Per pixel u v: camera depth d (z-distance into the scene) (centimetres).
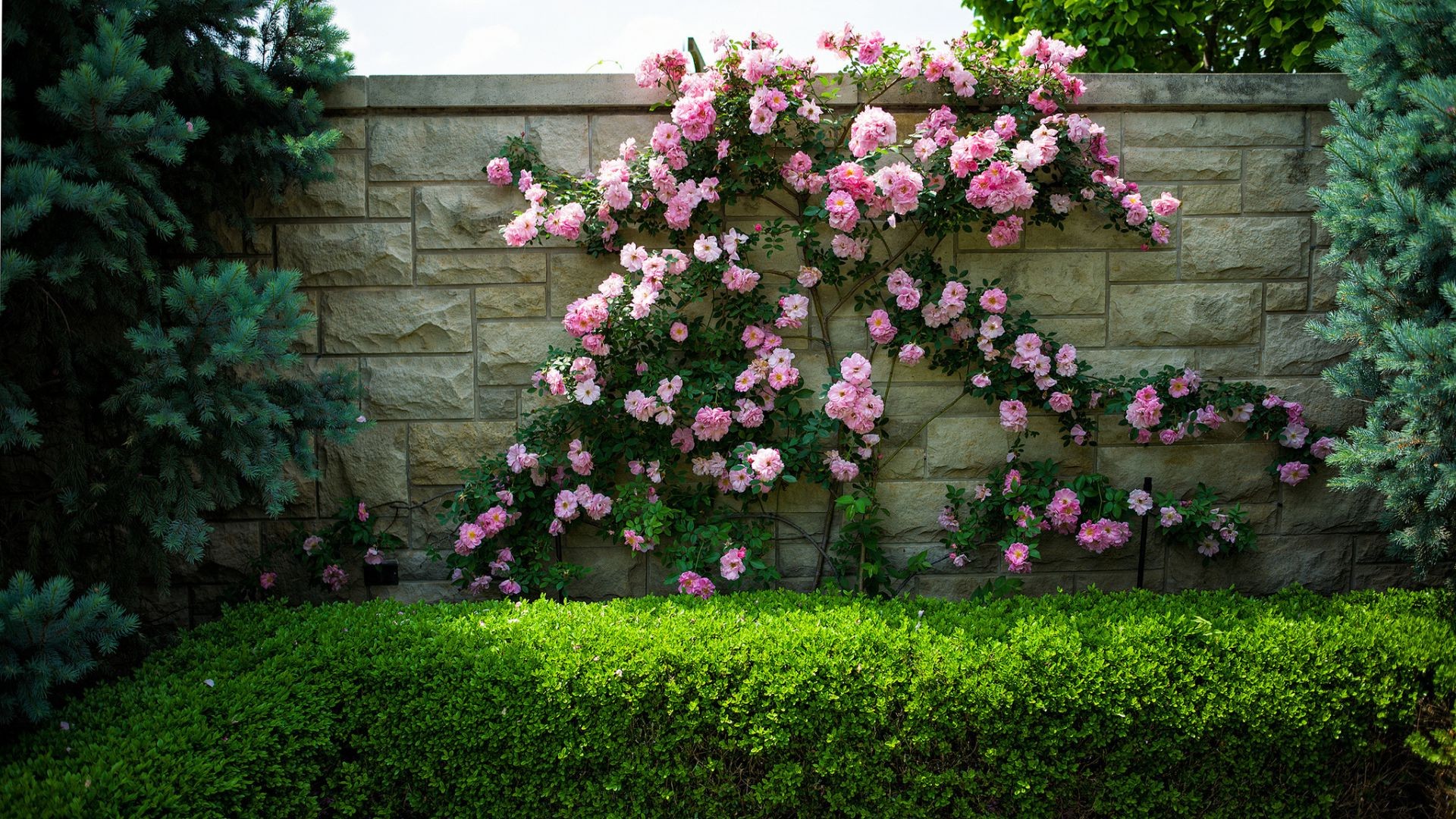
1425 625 284
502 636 271
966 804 258
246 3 286
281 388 293
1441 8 270
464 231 342
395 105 337
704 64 338
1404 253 267
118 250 253
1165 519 346
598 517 333
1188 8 473
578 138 344
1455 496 263
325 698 249
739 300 343
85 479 264
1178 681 262
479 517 334
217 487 269
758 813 259
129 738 223
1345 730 268
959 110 346
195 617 345
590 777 258
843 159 339
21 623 211
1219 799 266
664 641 264
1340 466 316
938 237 344
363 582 350
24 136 255
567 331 338
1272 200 353
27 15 246
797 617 284
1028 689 256
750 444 328
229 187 316
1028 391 348
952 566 358
